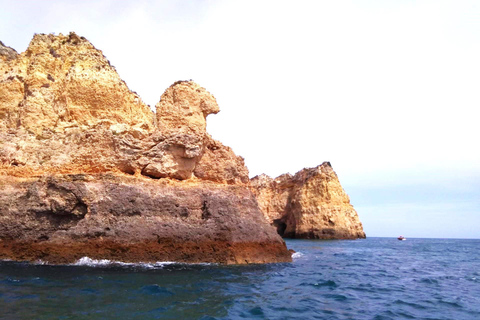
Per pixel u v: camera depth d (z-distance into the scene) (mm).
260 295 15320
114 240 21375
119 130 25562
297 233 74125
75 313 11258
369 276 23188
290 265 25797
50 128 26156
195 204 24578
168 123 28969
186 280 17188
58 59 28391
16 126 26375
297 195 77000
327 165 77438
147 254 21734
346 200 77250
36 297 12977
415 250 56688
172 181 25078
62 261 20531
